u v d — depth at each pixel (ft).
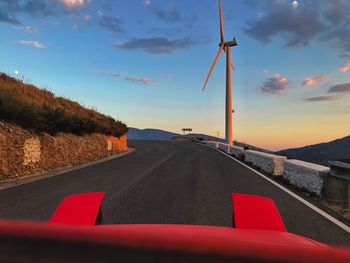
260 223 11.89
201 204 31.48
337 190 35.63
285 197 35.68
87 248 1.39
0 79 93.86
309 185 38.65
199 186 41.86
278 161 53.83
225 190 39.24
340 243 20.98
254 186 42.57
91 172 56.75
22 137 55.26
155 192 37.47
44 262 1.40
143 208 29.60
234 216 12.26
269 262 1.38
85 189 39.52
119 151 110.11
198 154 99.96
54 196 35.29
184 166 65.67
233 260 1.36
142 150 120.16
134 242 1.39
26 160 54.75
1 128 52.85
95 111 134.31
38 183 44.75
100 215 14.42
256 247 1.42
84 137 85.92
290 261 1.39
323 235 22.63
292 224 25.20
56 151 65.82
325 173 36.17
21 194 36.52
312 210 29.84
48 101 104.32
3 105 54.60
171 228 9.14
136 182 44.83
